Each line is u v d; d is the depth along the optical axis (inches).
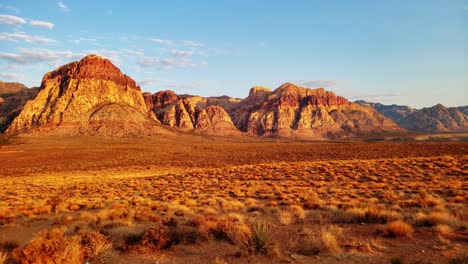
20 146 6033.5
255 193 1012.5
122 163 3339.1
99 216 605.9
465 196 725.9
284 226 510.0
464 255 309.7
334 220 539.8
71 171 2815.0
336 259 328.8
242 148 4608.8
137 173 2399.1
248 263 327.0
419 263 304.2
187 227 444.1
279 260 332.2
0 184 1787.6
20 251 355.3
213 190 1157.7
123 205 818.8
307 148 3794.3
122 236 415.2
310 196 859.4
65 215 701.3
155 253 371.6
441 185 948.0
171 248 388.5
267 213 657.0
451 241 379.2
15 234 525.7
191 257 354.6
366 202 703.7
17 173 2822.3
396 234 412.2
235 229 438.0
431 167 1395.2
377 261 317.7
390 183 1096.2
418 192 867.4
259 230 373.4
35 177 2314.2
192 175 1795.0
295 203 763.4
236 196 970.7
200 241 412.8
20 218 711.7
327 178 1307.8
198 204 824.9
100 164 3304.6
